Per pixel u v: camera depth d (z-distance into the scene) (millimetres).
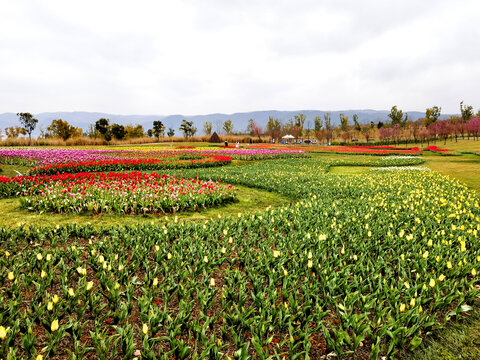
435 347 3086
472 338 3211
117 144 60906
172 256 4836
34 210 8508
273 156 29328
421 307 3344
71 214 8141
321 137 93750
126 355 2775
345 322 3234
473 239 5445
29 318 3348
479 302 3883
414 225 6555
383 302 3561
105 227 6562
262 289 4023
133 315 3559
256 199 10820
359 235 5773
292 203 9547
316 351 3084
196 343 2949
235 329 3289
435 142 70688
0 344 2975
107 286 3875
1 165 17188
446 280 3916
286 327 3320
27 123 49531
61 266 4406
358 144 79188
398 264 4508
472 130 65688
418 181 13398
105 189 9836
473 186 12930
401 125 93938
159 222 7652
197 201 9219
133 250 4910
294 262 4469
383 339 3189
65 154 21641
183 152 29844
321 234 5570
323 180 13812
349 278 4359
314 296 3678
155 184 11125
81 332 3072
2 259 4465
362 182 13227
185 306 3477
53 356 2920
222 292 3730
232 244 5684
